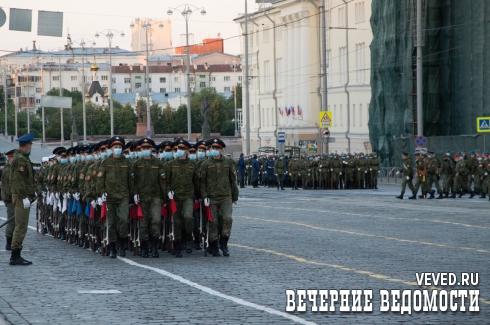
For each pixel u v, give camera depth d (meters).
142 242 36.25
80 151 43.06
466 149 104.19
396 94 130.38
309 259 34.16
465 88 114.75
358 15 165.12
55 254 38.06
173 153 37.25
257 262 33.53
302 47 188.75
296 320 21.58
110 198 36.16
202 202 36.50
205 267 32.34
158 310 23.23
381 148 136.12
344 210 63.66
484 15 107.56
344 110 173.75
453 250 36.59
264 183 117.44
